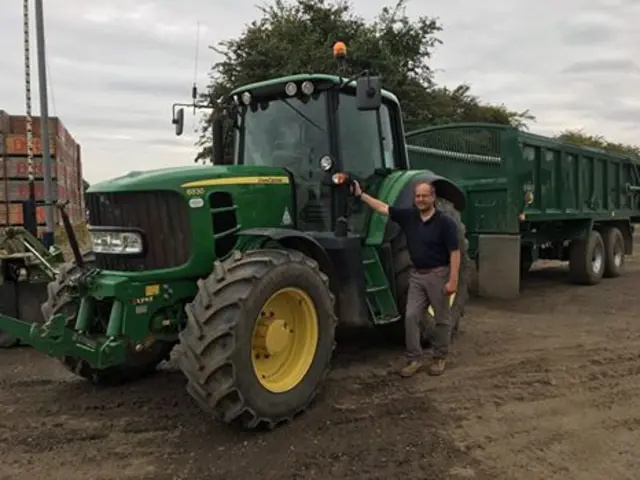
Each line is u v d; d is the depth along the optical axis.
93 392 5.15
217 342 3.97
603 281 11.55
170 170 4.78
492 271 9.31
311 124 5.60
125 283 4.41
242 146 5.93
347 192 5.55
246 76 16.48
